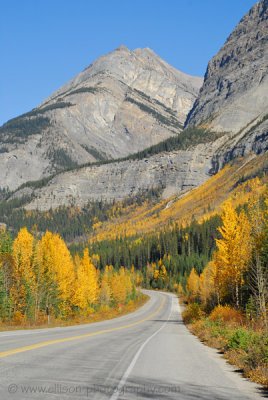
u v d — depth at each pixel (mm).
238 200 166875
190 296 99750
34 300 52188
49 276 54438
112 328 33312
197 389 8805
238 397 8273
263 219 31891
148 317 60531
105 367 10773
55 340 18078
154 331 31156
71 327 34469
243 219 34750
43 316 54469
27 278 51656
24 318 46094
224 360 15047
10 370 9289
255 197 33812
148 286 159750
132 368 10945
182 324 45156
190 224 182375
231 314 30953
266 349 12672
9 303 46375
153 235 194500
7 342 15914
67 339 19047
